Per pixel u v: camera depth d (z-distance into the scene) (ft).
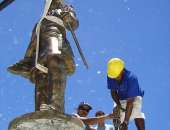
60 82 31.14
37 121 28.53
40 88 31.58
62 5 35.83
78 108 39.06
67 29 35.22
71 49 33.45
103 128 39.01
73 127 28.99
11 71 33.71
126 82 34.37
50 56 31.35
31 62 33.65
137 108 34.58
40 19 33.73
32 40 34.01
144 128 34.68
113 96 34.78
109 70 34.58
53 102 30.40
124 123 33.53
